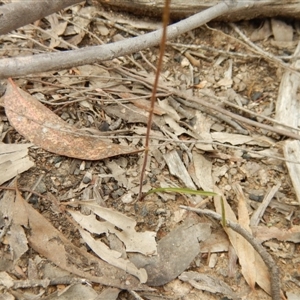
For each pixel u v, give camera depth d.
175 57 0.27
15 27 0.19
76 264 0.19
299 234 0.21
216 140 0.23
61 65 0.19
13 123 0.22
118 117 0.23
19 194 0.20
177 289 0.19
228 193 0.22
